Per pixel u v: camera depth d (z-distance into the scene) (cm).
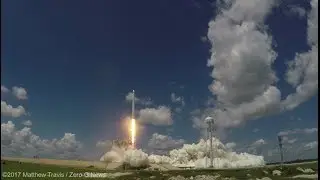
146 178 15200
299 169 15775
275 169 16138
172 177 15362
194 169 18225
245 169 17075
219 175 15725
